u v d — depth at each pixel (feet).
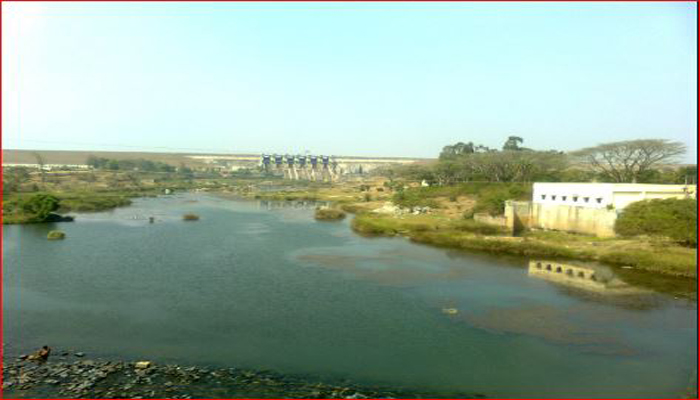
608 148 336.08
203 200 512.63
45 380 82.74
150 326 111.55
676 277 156.87
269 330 109.50
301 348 98.99
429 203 366.84
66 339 102.99
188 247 216.95
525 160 419.95
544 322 114.01
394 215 329.52
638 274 161.58
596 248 196.44
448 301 131.95
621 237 215.72
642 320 114.93
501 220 265.34
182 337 104.78
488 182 420.36
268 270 170.60
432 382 83.61
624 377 85.15
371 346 100.12
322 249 215.31
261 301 132.36
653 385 82.02
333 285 149.69
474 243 217.36
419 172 558.97
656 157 330.54
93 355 94.68
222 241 235.81
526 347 99.04
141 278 156.97
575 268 158.10
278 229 285.02
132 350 97.35
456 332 107.96
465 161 458.50
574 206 239.50
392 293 140.46
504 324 112.98
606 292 138.72
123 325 111.86
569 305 127.34
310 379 84.64
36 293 137.59
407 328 110.73
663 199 210.59
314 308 126.00
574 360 92.58
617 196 231.09
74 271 165.58
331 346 100.07
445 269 172.86
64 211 363.35
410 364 91.15
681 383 82.69
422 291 142.61
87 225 289.94
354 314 120.98
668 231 187.32
